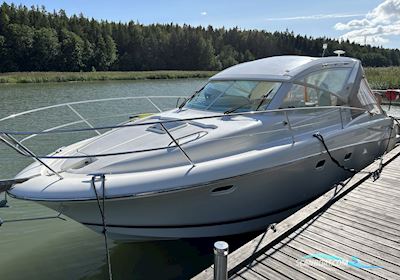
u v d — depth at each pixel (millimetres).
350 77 5320
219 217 3703
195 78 51312
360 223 3453
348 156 4941
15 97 21953
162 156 3549
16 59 56125
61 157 3164
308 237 3193
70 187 3129
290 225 3330
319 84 4832
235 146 3818
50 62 58344
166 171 3312
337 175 4805
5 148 8609
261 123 4059
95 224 3424
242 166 3492
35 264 3979
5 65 54812
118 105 15078
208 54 73250
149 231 3525
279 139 4109
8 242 4473
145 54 70750
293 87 4512
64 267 3920
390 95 8586
